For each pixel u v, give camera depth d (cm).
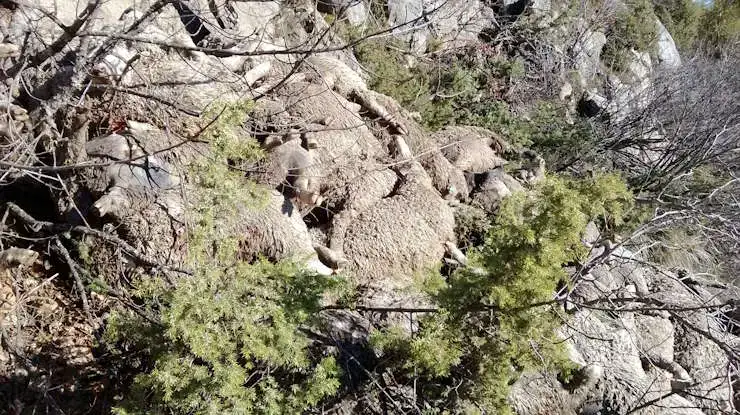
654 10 1720
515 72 1020
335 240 482
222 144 345
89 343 375
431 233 503
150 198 411
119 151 419
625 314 551
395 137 583
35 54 411
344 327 399
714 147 911
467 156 645
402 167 558
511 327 350
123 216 404
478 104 877
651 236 798
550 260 347
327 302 418
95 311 393
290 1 658
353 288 437
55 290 400
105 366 364
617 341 506
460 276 368
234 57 536
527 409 417
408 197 523
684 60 1461
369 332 405
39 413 333
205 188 335
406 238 489
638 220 714
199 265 316
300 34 682
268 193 372
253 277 322
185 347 308
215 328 298
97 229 406
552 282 347
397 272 480
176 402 290
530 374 431
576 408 440
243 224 425
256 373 324
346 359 375
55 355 364
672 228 788
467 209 562
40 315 381
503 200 364
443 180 583
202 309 297
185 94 462
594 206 367
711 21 1831
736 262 838
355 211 502
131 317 331
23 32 431
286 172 477
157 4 386
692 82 1098
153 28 484
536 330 354
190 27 588
